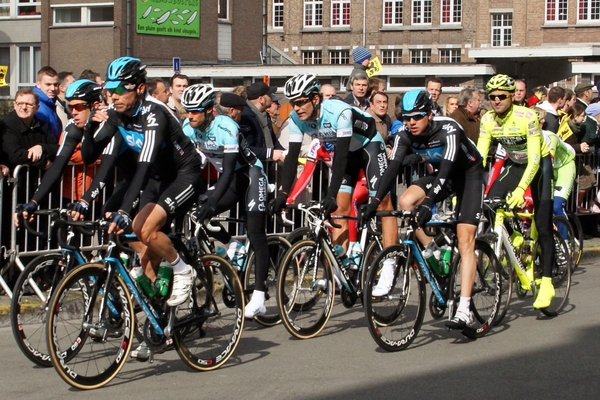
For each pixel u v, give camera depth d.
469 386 4.88
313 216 6.03
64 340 4.64
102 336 4.77
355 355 5.59
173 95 8.70
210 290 5.26
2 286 6.53
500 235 6.40
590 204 10.35
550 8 40.69
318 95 6.04
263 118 8.44
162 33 33.53
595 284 8.18
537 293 6.87
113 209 5.55
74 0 32.53
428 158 5.88
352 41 45.88
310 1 46.66
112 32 32.03
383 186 5.82
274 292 7.37
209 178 7.71
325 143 6.54
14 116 6.83
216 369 5.25
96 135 5.32
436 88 9.79
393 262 5.61
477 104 9.19
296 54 46.88
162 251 4.88
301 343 5.93
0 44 34.03
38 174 6.93
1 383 4.89
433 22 44.22
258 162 6.18
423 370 5.22
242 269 6.34
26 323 5.64
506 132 6.68
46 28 32.78
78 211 4.97
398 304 5.67
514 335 6.18
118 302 4.89
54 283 5.40
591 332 6.26
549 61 22.88
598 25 39.69
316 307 6.11
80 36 32.50
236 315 5.40
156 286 5.03
